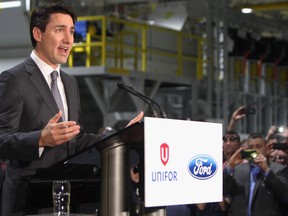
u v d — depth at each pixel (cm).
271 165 915
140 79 1645
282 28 2578
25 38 1430
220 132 421
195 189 399
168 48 1922
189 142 395
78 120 474
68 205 402
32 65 450
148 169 365
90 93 1692
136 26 1711
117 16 1744
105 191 383
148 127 365
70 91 469
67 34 452
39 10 451
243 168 910
